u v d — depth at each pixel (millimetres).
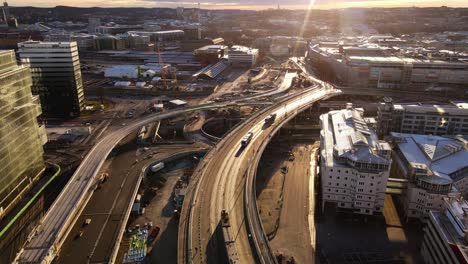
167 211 177750
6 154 162125
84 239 152000
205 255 129750
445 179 162500
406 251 152500
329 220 173000
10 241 153500
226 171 191000
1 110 157125
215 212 155000
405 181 172125
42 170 199375
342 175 172250
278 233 163500
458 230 130250
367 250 152875
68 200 163500
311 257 148875
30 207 173250
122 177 199625
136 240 155375
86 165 194875
